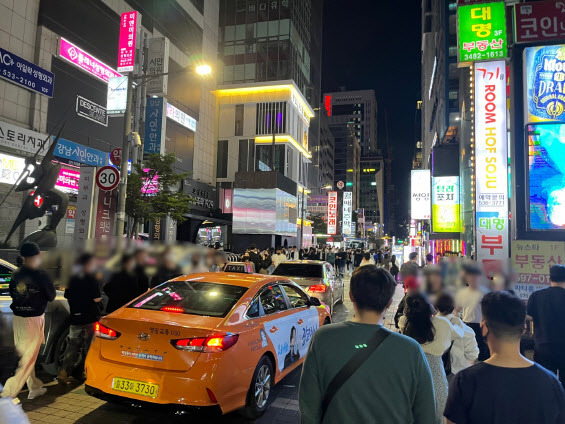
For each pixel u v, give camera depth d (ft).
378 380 6.15
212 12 122.42
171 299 16.29
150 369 13.12
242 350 14.10
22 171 51.80
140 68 69.26
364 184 488.02
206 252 35.35
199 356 12.96
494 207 32.19
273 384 16.48
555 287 14.01
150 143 77.61
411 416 6.22
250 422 14.87
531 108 29.60
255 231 89.35
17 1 54.95
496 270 18.12
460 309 20.11
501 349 6.25
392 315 37.29
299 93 132.36
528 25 30.30
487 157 32.68
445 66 142.72
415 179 98.58
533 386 5.89
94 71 67.62
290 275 36.27
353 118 520.42
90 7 67.72
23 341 15.19
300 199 141.08
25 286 15.24
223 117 127.65
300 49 144.87
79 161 63.31
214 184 123.85
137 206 49.73
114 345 13.79
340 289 44.65
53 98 59.82
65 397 16.61
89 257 18.79
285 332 17.74
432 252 82.48
